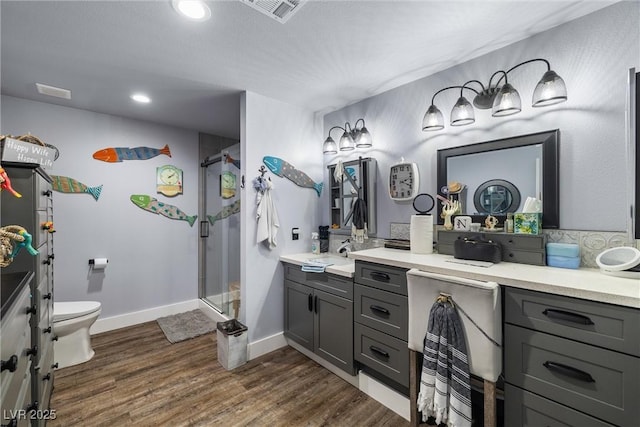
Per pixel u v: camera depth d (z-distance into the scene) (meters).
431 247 1.96
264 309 2.58
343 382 2.10
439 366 1.36
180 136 3.57
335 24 1.58
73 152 2.84
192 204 3.69
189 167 3.65
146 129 3.30
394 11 1.48
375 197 2.55
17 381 0.95
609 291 1.04
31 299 1.36
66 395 1.93
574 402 1.11
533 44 1.68
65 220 2.81
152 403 1.86
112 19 1.51
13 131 2.53
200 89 2.43
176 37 1.69
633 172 1.23
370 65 2.03
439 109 2.12
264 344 2.55
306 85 2.36
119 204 3.12
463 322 1.34
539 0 1.40
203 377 2.16
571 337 1.12
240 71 2.11
